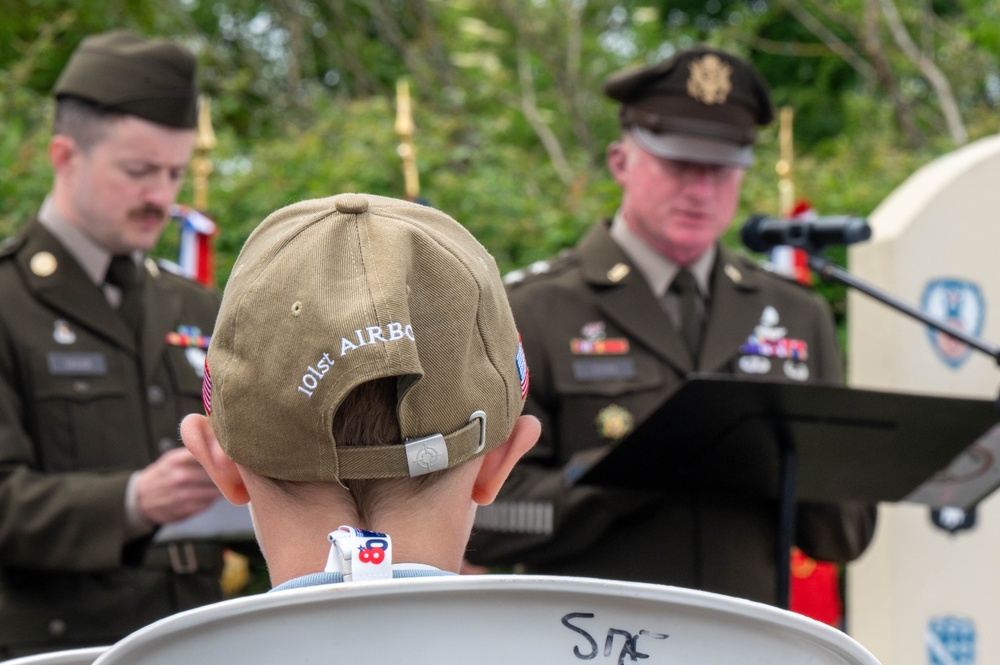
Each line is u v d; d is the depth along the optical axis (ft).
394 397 5.33
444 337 5.33
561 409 15.60
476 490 5.85
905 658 20.07
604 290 16.12
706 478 13.28
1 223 24.18
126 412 15.42
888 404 12.42
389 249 5.30
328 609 4.66
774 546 15.24
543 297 16.06
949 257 20.58
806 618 4.79
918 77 46.06
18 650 14.52
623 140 16.80
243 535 14.48
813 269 15.10
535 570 14.85
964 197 20.74
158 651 4.71
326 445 5.20
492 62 42.14
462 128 33.04
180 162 15.92
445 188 26.84
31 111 29.53
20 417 14.96
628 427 15.47
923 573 20.18
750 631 4.86
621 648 4.79
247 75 39.70
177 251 24.31
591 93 46.19
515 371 5.63
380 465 5.27
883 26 46.37
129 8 43.04
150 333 15.94
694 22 57.11
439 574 5.25
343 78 46.44
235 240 25.13
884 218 20.59
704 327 16.29
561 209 27.30
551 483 14.57
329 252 5.32
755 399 12.12
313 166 27.04
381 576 5.09
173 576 15.35
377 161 27.17
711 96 16.24
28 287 15.34
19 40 41.63
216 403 5.46
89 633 14.74
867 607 20.34
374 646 4.69
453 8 46.50
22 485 14.34
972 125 39.93
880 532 20.18
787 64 54.39
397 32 45.83
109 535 14.16
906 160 32.89
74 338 15.35
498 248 26.03
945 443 13.01
